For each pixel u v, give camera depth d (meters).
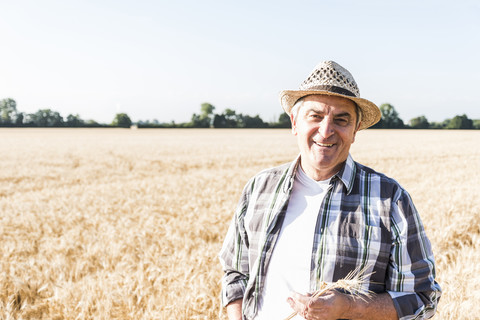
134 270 4.78
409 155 21.56
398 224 1.48
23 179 13.90
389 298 1.43
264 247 1.68
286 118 90.31
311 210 1.64
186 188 10.61
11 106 106.25
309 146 1.62
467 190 9.43
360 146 29.59
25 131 65.88
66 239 5.93
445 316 3.13
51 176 14.43
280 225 1.68
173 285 4.02
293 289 1.58
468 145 30.91
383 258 1.47
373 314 1.41
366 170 1.65
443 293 3.50
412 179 12.38
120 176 14.53
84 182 13.10
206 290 3.74
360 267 1.48
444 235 5.40
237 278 1.85
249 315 1.72
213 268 4.30
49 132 61.72
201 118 92.00
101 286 4.04
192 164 18.08
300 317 1.55
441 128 92.94
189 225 6.41
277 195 1.73
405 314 1.42
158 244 5.63
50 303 3.92
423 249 1.48
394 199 1.52
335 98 1.54
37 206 8.45
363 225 1.50
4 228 6.69
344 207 1.56
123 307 3.83
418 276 1.44
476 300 3.29
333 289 1.45
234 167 16.78
